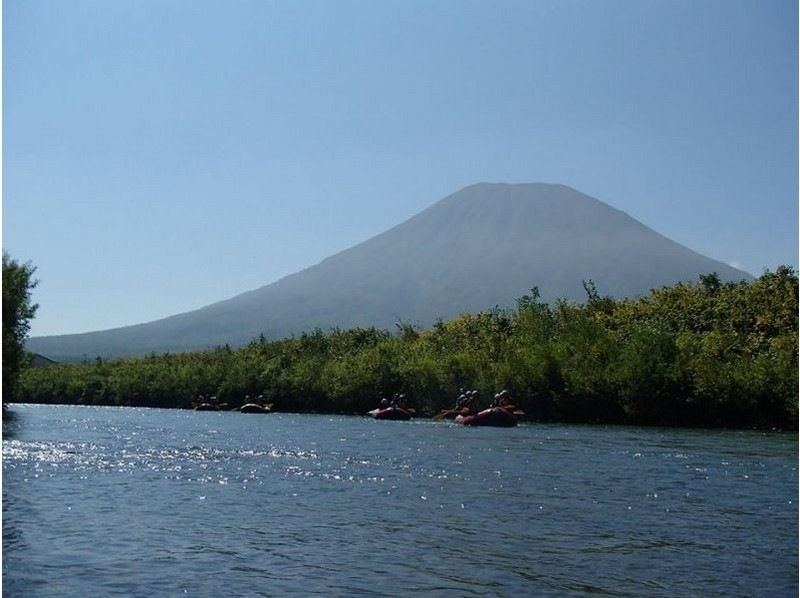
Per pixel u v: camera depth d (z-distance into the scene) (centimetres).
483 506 2341
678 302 7462
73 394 11969
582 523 2114
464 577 1638
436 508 2314
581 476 2909
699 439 4459
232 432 5091
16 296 6106
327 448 3919
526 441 4297
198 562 1747
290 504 2388
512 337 7606
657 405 5875
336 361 9275
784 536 1970
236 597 1519
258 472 3041
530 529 2047
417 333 10138
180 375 10662
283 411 9312
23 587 1578
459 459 3422
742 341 6256
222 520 2158
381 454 3638
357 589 1564
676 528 2053
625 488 2642
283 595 1530
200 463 3316
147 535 1992
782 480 2812
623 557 1780
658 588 1571
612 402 6109
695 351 6050
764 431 5241
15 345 6209
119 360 14062
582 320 6950
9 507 2338
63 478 2894
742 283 7619
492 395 6769
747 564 1733
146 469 3138
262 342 12081
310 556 1792
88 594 1534
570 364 6397
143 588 1573
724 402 5591
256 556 1794
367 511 2275
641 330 6272
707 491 2588
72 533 2009
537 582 1608
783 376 5362
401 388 7981
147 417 7338
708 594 1542
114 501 2441
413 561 1752
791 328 6259
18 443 4206
